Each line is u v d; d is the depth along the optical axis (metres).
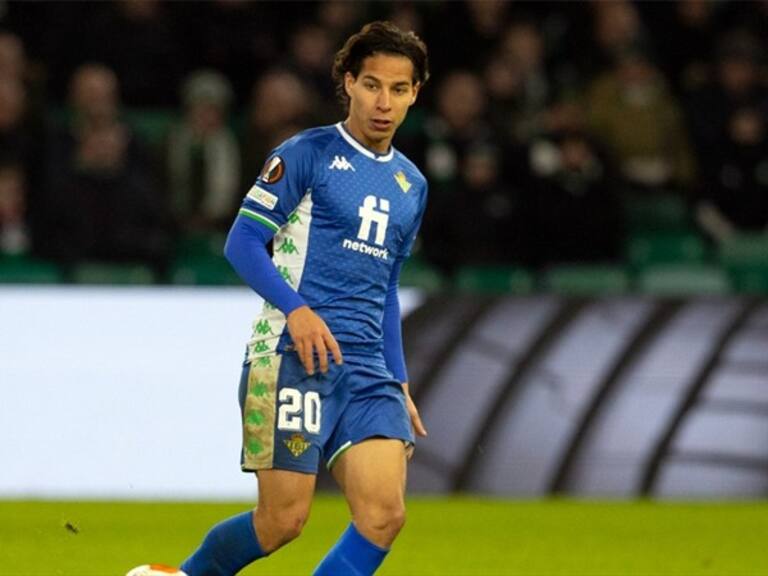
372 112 19.30
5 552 30.05
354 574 18.94
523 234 49.78
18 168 48.72
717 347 43.97
